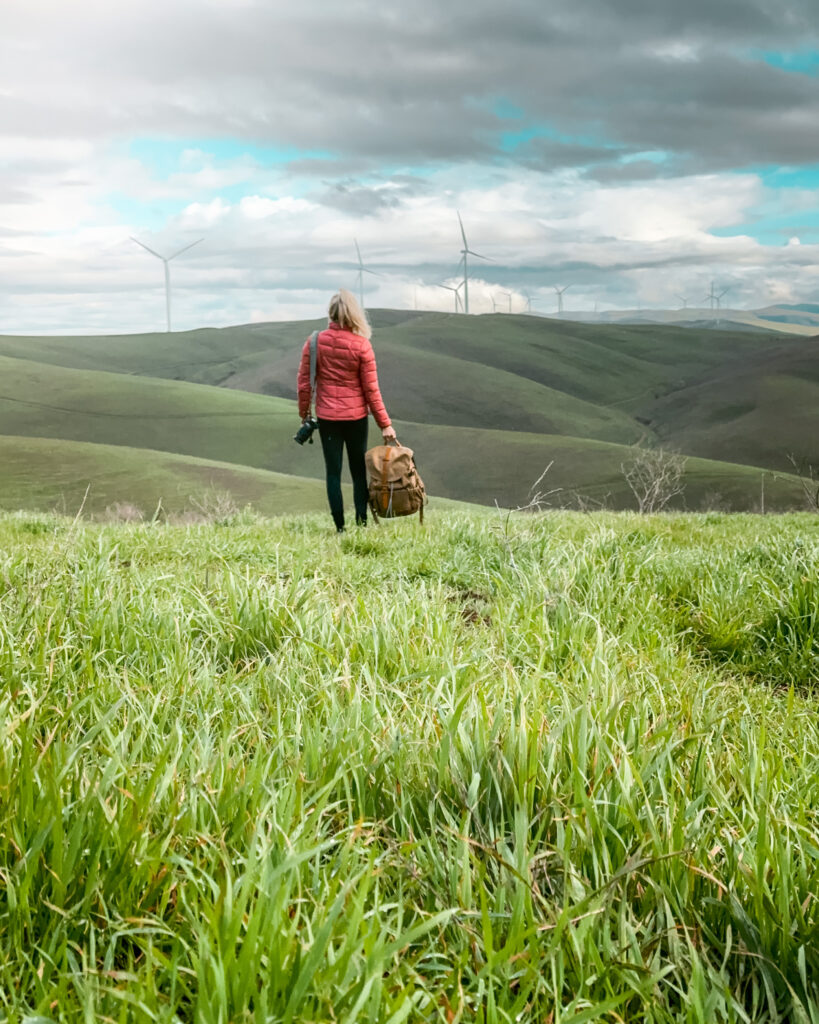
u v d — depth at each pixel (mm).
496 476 151125
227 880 1837
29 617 4262
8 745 2535
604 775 2568
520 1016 1725
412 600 5180
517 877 1971
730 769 2838
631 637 4941
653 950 1993
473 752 2686
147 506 89125
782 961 1976
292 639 4336
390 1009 1621
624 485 138250
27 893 1915
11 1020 1646
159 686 3570
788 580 6098
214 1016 1590
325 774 2611
